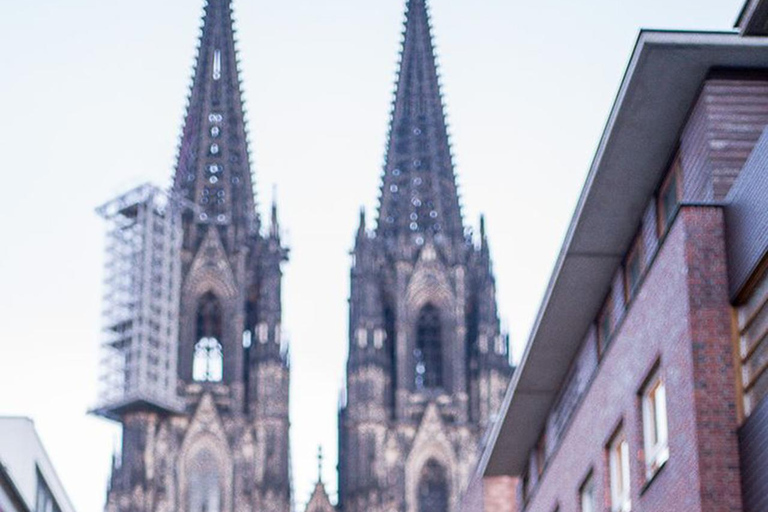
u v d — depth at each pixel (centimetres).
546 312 6238
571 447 6209
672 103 5203
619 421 5472
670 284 4866
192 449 18925
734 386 4606
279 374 19325
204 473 18862
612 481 5628
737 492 4516
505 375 19400
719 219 4750
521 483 7681
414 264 19888
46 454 8531
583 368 6412
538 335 6412
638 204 5603
